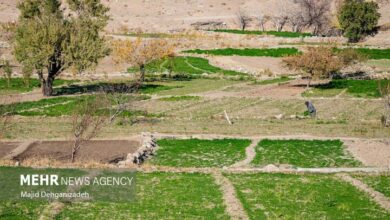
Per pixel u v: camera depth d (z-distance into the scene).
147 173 38.19
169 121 57.56
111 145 46.91
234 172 39.03
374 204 31.78
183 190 34.09
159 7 148.00
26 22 74.25
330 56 79.38
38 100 68.69
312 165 41.84
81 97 70.00
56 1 79.06
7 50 99.75
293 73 92.00
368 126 55.28
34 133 50.84
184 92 76.12
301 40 114.38
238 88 79.94
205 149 46.47
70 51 71.31
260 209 30.52
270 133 51.88
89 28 76.31
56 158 42.41
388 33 116.38
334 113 62.19
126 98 64.88
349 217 29.36
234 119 58.84
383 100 63.62
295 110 64.00
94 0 79.94
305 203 31.77
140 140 48.47
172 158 43.69
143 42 104.25
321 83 82.00
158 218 28.88
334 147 47.06
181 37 119.00
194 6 149.50
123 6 147.00
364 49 102.94
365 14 112.31
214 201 31.91
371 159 43.38
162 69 95.75
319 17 129.75
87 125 44.75
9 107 57.34
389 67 92.25
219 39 119.31
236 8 147.38
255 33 125.62
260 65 97.75
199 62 100.81
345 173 38.75
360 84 78.94
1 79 83.69
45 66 71.69
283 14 136.50
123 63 98.69
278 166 41.03
